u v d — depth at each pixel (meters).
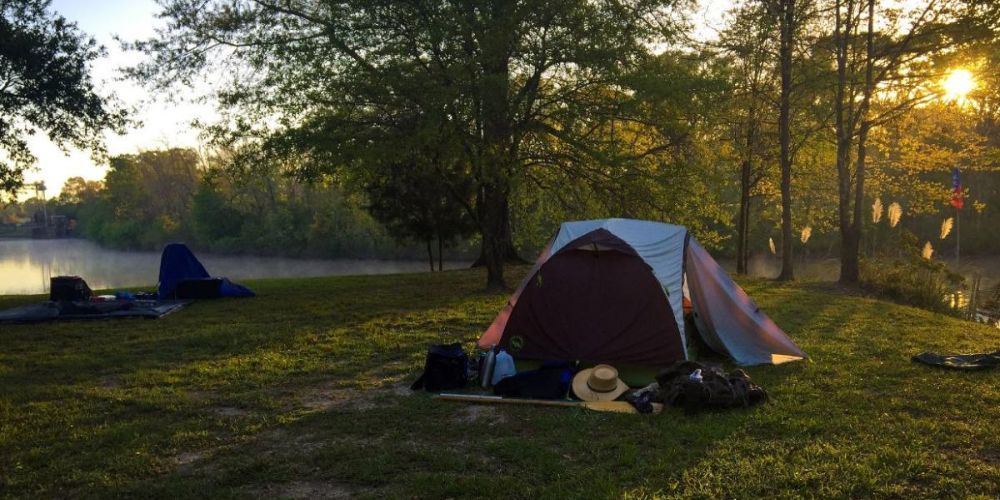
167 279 15.85
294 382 7.94
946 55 17.28
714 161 17.86
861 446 5.24
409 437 5.86
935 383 7.16
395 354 9.34
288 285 19.92
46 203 108.19
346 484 4.89
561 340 7.93
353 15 14.95
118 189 71.62
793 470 4.75
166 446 5.77
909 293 16.55
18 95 15.34
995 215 35.91
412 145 14.28
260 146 15.52
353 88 14.52
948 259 34.22
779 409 6.28
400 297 16.14
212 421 6.43
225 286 16.14
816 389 7.02
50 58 15.38
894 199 34.31
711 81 14.90
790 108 22.48
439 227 24.34
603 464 5.04
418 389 7.44
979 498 4.23
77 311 13.09
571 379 7.06
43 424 6.45
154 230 69.25
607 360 7.74
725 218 20.41
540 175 18.89
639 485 4.62
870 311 13.36
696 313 8.80
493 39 13.73
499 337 8.73
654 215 16.92
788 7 19.06
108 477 5.06
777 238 41.94
